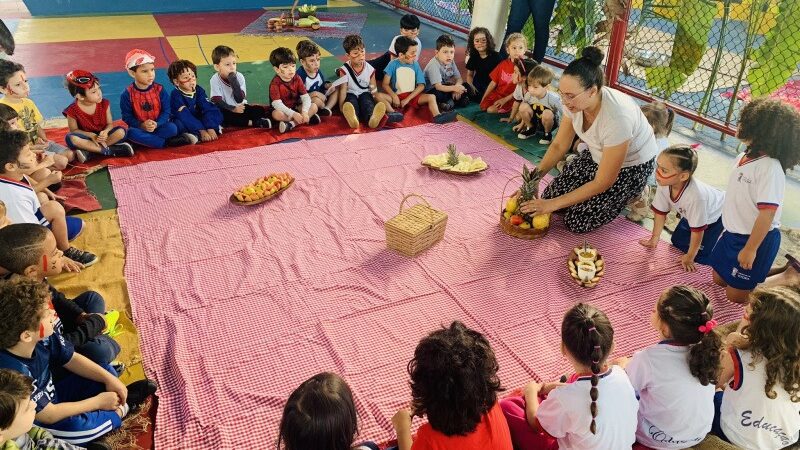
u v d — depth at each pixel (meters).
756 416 2.09
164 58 7.62
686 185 3.34
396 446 2.24
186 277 3.32
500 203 4.21
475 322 3.02
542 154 5.06
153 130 4.86
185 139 4.99
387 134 5.41
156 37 8.71
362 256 3.54
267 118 5.50
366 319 3.02
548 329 3.00
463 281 3.34
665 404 2.06
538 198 4.03
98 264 3.41
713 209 3.37
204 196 4.20
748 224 3.00
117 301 3.11
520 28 6.89
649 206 4.18
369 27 9.71
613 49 6.28
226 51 5.21
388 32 9.41
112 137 4.73
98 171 4.57
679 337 2.04
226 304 3.10
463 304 3.14
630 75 6.44
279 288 3.24
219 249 3.58
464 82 6.38
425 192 4.34
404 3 11.02
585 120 3.57
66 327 2.56
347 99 5.73
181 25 9.57
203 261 3.46
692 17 5.41
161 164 4.68
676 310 2.03
